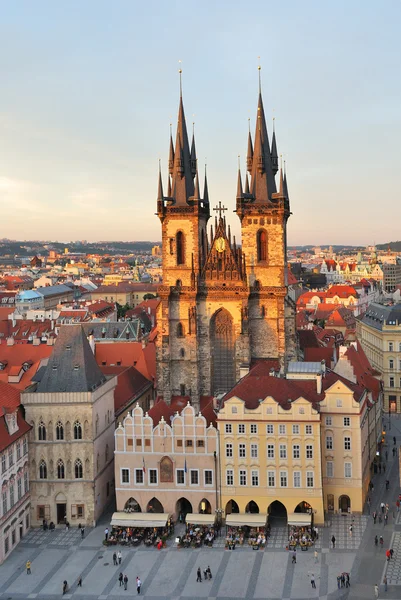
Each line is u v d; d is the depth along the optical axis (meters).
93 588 108.69
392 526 126.56
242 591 106.31
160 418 136.12
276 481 128.88
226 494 130.12
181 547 121.81
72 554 120.88
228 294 170.75
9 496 122.69
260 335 173.12
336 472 131.75
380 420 171.00
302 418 127.25
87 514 132.75
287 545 121.31
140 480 132.38
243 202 170.62
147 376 189.12
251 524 124.12
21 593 107.44
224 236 171.88
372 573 110.38
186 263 173.00
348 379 154.62
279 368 159.50
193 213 171.50
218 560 116.75
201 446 130.50
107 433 142.88
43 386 134.88
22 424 130.62
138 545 123.69
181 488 131.25
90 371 138.12
